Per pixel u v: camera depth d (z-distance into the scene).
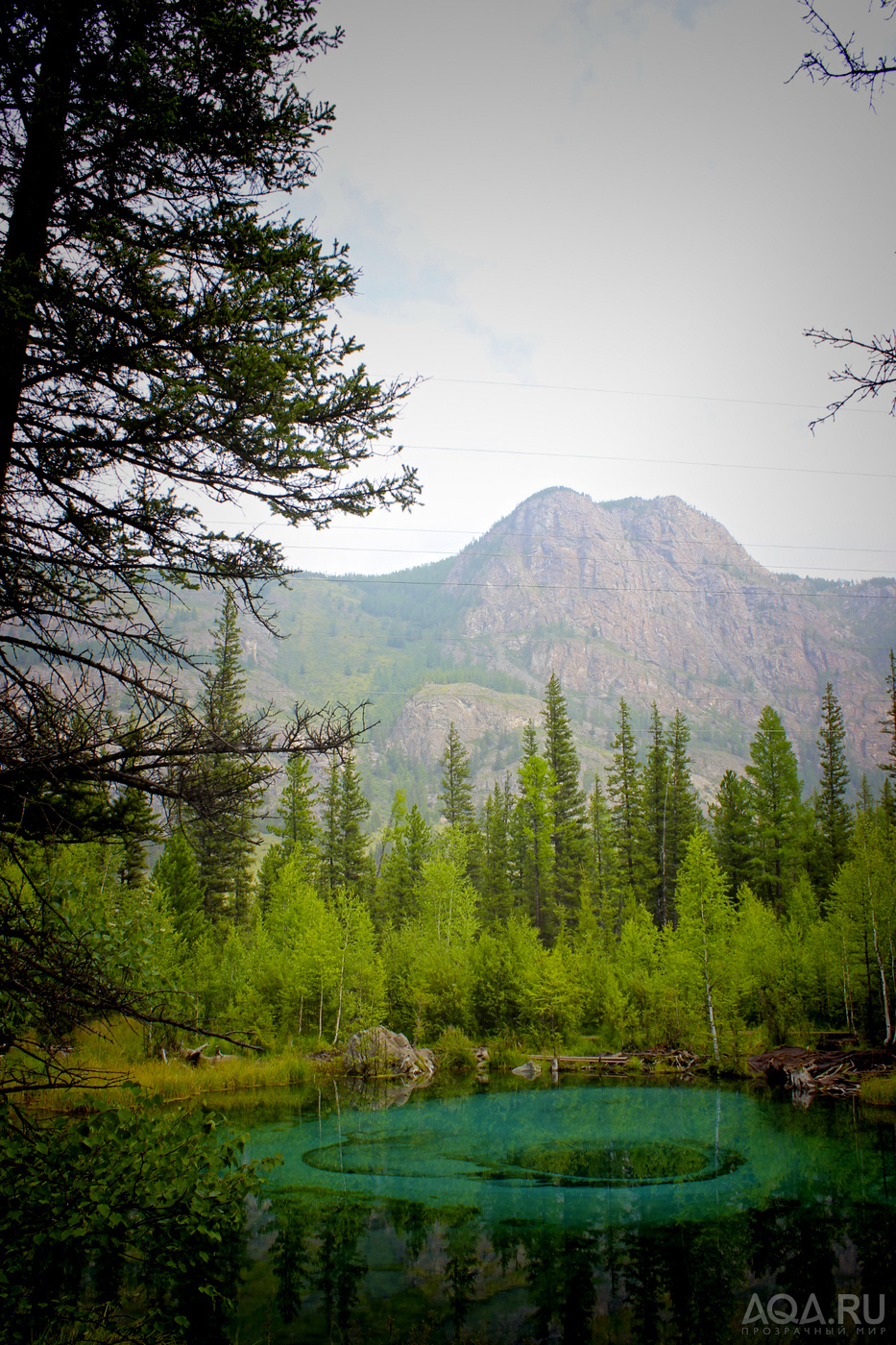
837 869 52.34
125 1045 21.78
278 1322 8.58
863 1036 29.92
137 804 5.71
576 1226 11.82
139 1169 5.69
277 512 6.58
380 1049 28.69
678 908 31.42
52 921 5.94
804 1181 14.05
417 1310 8.93
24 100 5.45
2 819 5.28
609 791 62.38
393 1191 13.53
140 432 5.76
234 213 6.12
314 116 6.13
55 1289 5.93
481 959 36.94
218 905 46.19
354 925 35.38
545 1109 21.06
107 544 5.89
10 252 5.67
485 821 79.31
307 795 55.25
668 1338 8.39
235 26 5.49
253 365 5.48
